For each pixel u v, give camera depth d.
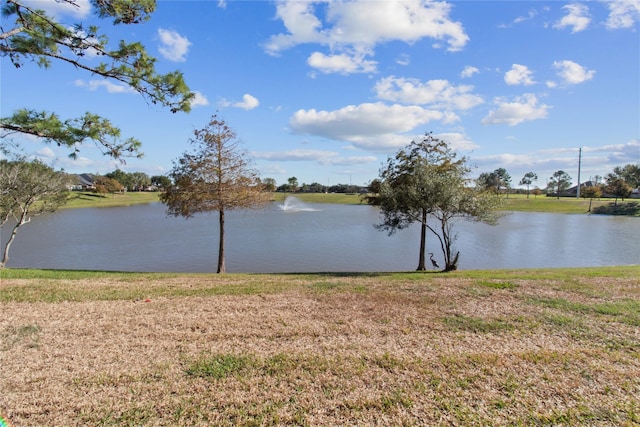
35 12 6.07
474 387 4.10
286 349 5.09
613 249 24.22
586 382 4.21
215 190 14.77
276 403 3.74
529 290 8.66
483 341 5.42
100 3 6.15
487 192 13.95
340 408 3.67
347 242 26.33
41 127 6.25
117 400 3.75
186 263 18.98
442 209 13.81
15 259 19.83
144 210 59.03
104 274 11.93
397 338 5.54
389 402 3.78
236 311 6.89
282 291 8.72
